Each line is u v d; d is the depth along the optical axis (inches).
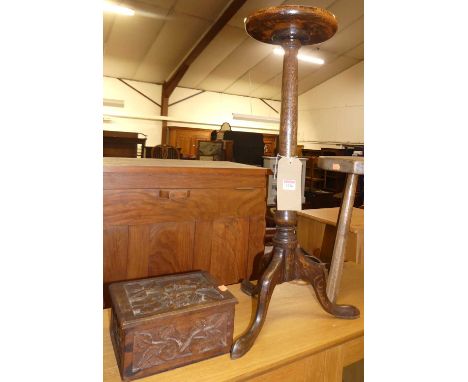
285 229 39.3
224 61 337.1
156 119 355.6
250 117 326.3
